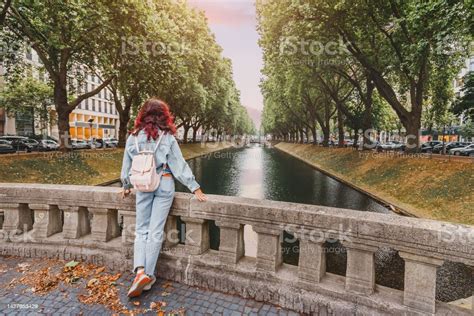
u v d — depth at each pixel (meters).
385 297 2.11
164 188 2.49
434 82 17.73
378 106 29.16
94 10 10.78
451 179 10.90
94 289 2.51
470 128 27.92
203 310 2.26
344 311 2.14
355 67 23.05
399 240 1.97
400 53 14.48
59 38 11.59
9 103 32.16
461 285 4.83
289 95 26.67
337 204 11.36
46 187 3.20
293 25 13.40
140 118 2.54
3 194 3.20
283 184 15.84
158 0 19.41
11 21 12.75
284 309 2.32
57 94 16.30
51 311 2.19
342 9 12.27
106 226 3.05
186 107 33.12
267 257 2.47
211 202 2.61
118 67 16.27
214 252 2.80
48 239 3.17
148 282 2.38
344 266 5.55
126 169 2.60
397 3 12.89
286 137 85.12
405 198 11.42
